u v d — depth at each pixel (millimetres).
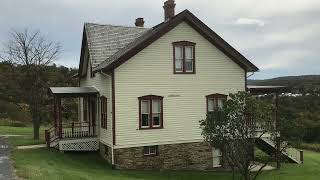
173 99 28781
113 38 32250
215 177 26656
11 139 35562
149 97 27984
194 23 29219
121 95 27172
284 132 21812
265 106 20938
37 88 37406
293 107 65438
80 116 38781
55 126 31703
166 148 28469
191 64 29500
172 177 26047
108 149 28047
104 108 28922
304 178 26438
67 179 18953
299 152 32250
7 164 22047
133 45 29188
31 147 30797
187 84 29266
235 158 20828
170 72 28703
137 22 36219
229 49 30484
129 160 27359
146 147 28109
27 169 20094
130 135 27422
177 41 28891
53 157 26969
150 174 26438
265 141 30625
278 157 23016
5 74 48469
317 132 55250
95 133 31016
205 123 21109
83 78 36906
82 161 27734
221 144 20672
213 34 29953
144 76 27844
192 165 29188
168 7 31766
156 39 28031
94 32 32000
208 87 29969
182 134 28984
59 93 29344
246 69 31281
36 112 36875
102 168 26484
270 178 26453
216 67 30266
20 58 37344
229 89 30688
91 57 30203
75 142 29891
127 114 27359
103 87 29172
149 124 28094
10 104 58281
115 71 27016
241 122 20531
